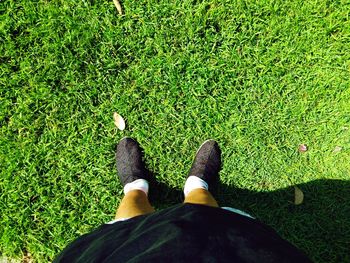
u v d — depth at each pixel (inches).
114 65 51.9
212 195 50.6
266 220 50.4
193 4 52.2
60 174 51.0
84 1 51.9
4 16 51.6
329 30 52.2
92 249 33.1
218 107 51.8
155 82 51.9
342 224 50.1
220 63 51.9
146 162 51.5
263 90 52.0
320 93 52.0
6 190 50.5
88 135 51.3
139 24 52.2
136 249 29.3
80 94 51.6
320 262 49.4
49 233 50.2
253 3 52.2
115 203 50.7
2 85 51.4
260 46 52.2
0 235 50.0
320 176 51.3
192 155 51.7
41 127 51.4
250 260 28.3
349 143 51.6
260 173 51.5
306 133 51.9
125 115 51.6
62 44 51.8
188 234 28.9
